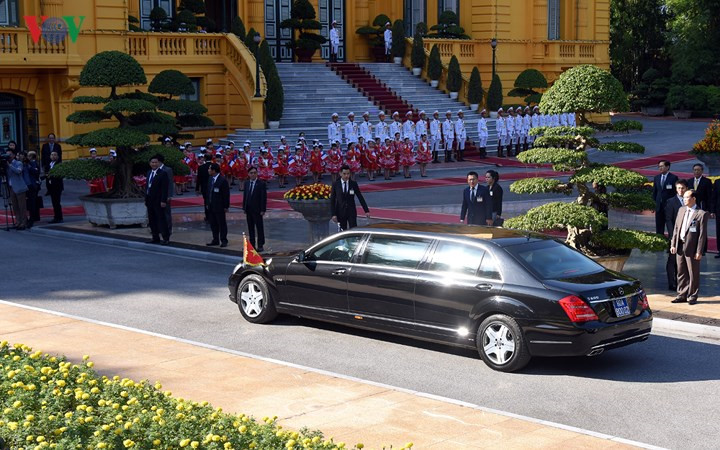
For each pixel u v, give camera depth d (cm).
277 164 3238
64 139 3409
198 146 3825
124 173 2414
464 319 1203
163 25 3888
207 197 2333
